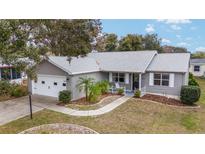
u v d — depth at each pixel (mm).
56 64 15516
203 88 22969
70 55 12523
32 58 9641
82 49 12156
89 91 15438
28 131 8391
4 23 7863
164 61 18234
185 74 16391
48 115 11312
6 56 8406
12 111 12031
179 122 10703
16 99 15422
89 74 17516
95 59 21156
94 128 9281
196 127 9914
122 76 19031
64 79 15594
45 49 11688
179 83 16297
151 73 17578
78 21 11508
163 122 10609
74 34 11891
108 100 15406
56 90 16266
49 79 16656
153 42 40219
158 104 14508
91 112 12023
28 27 9867
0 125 9523
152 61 18844
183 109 13516
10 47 8664
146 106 13844
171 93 16781
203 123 10625
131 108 13203
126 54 20938
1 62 9062
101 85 17547
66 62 16969
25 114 11430
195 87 14570
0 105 13469
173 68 16625
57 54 12492
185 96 14586
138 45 34594
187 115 12133
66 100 14203
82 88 16000
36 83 17641
